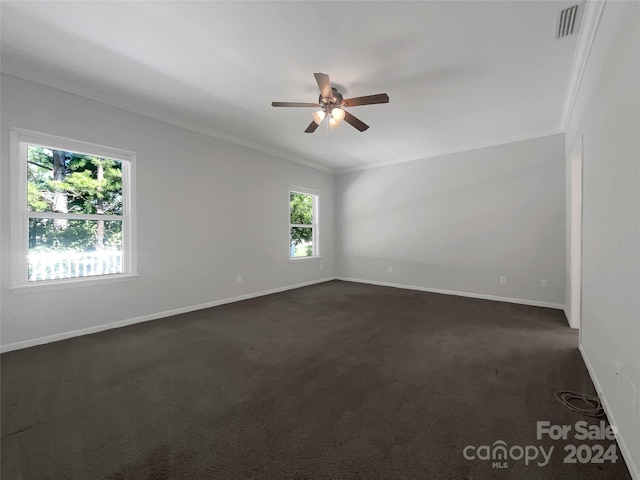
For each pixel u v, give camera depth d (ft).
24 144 9.00
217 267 14.34
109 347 9.01
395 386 6.70
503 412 5.69
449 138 14.85
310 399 6.19
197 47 7.73
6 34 7.22
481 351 8.68
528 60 8.18
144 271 11.69
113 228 11.03
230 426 5.32
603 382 5.93
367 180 20.36
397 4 6.23
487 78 9.16
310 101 10.87
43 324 9.32
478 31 7.04
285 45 7.62
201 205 13.64
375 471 4.29
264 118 12.45
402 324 11.31
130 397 6.26
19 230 8.90
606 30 5.79
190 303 13.24
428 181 17.62
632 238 4.44
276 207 17.47
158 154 12.04
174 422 5.43
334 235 22.08
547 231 13.84
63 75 9.12
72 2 6.19
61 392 6.45
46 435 5.07
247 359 8.18
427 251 17.72
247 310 13.37
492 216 15.37
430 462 4.45
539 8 6.31
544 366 7.68
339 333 10.32
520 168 14.49
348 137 14.75
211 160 14.01
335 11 6.43
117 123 10.85
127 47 7.74
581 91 8.55
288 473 4.26
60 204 9.88
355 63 8.40
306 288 18.62
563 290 13.47
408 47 7.66
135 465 4.42
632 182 4.44
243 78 9.27
